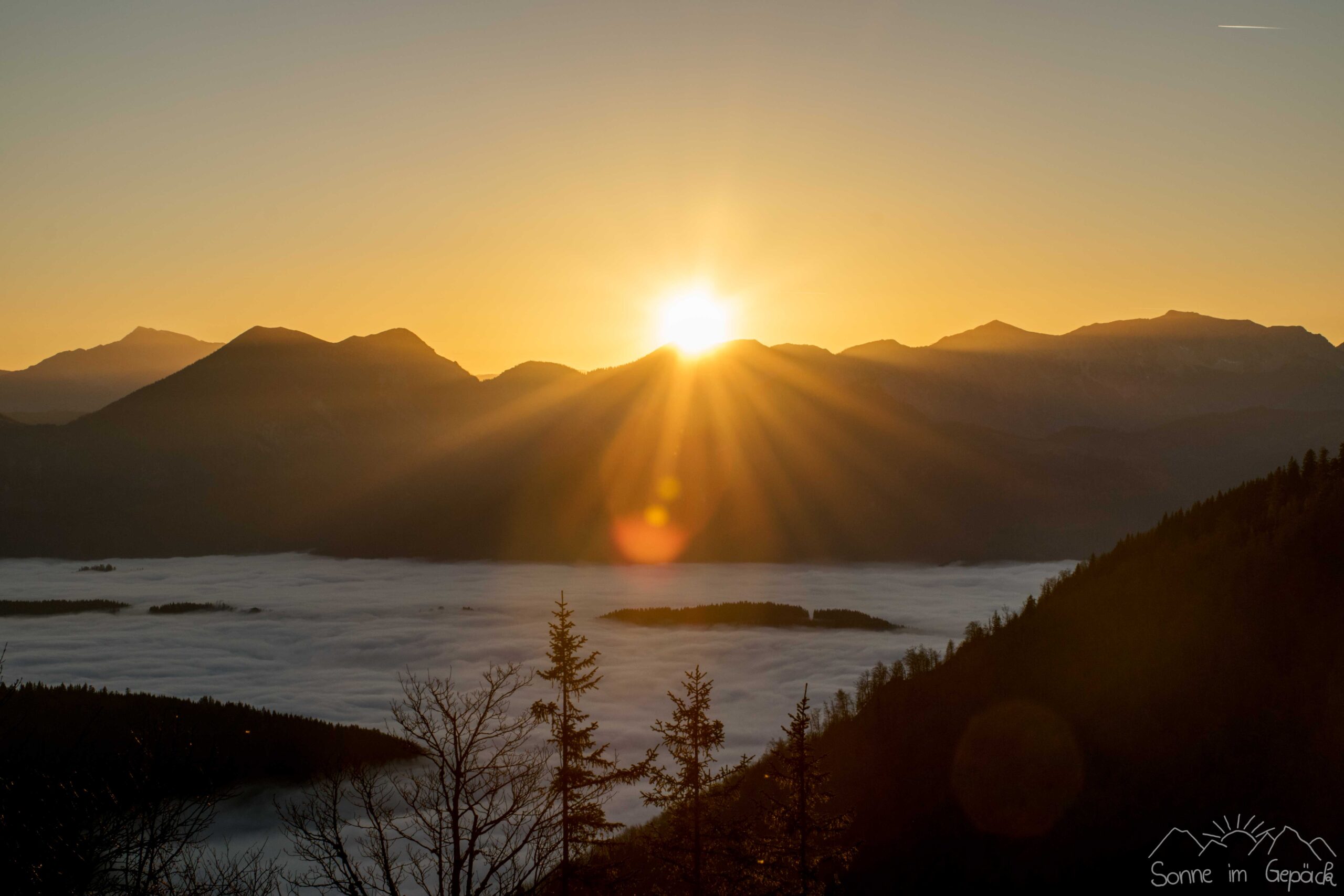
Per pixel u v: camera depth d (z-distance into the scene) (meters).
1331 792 74.06
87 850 18.12
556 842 27.23
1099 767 89.50
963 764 97.94
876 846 87.81
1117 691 101.75
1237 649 98.69
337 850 23.42
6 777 18.36
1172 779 83.31
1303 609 99.88
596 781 38.84
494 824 24.48
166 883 19.59
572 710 39.47
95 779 19.03
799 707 43.88
